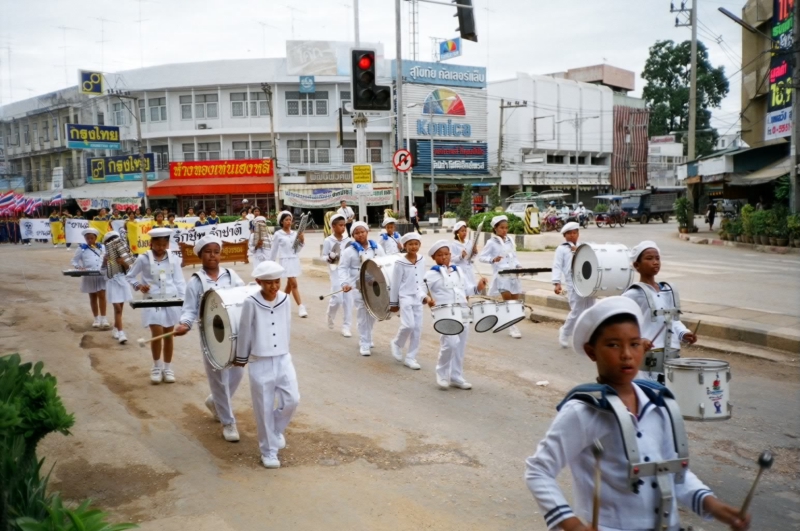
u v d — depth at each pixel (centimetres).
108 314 1315
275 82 4588
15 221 3556
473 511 486
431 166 4669
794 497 502
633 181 6712
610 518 255
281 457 591
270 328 566
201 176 4572
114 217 2812
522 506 494
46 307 1396
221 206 4672
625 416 250
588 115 6281
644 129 6812
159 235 813
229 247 1994
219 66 4597
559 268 970
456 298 830
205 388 809
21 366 450
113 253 1029
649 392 269
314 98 4653
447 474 552
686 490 265
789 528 456
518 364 899
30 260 2381
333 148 4716
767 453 241
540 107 5812
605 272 773
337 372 878
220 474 556
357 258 1040
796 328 957
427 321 1230
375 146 4791
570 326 975
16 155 5753
